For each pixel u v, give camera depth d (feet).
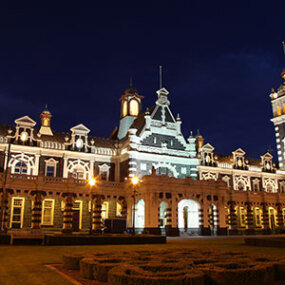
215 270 39.24
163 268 41.68
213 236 163.43
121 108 237.86
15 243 109.29
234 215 193.67
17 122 176.76
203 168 222.07
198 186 171.94
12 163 169.99
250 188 237.45
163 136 199.11
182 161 198.80
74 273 49.85
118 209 182.09
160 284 33.91
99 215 165.07
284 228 210.59
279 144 266.16
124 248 86.99
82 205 174.29
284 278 46.29
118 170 196.13
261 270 39.75
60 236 99.35
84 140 193.67
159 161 191.83
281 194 216.54
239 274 38.58
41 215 153.58
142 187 162.30
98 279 43.19
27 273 48.19
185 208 188.34
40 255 71.82
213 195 176.04
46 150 179.32
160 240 109.50
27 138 177.47
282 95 270.05
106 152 198.08
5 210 145.28
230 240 128.57
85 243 100.37
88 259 48.08
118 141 210.18
